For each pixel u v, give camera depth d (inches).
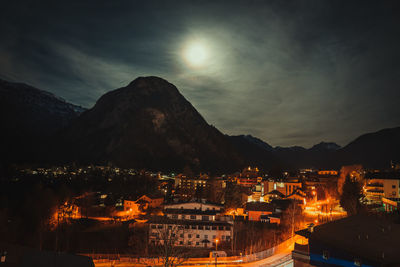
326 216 3093.0
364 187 3609.7
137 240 2608.3
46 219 3777.1
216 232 2571.4
